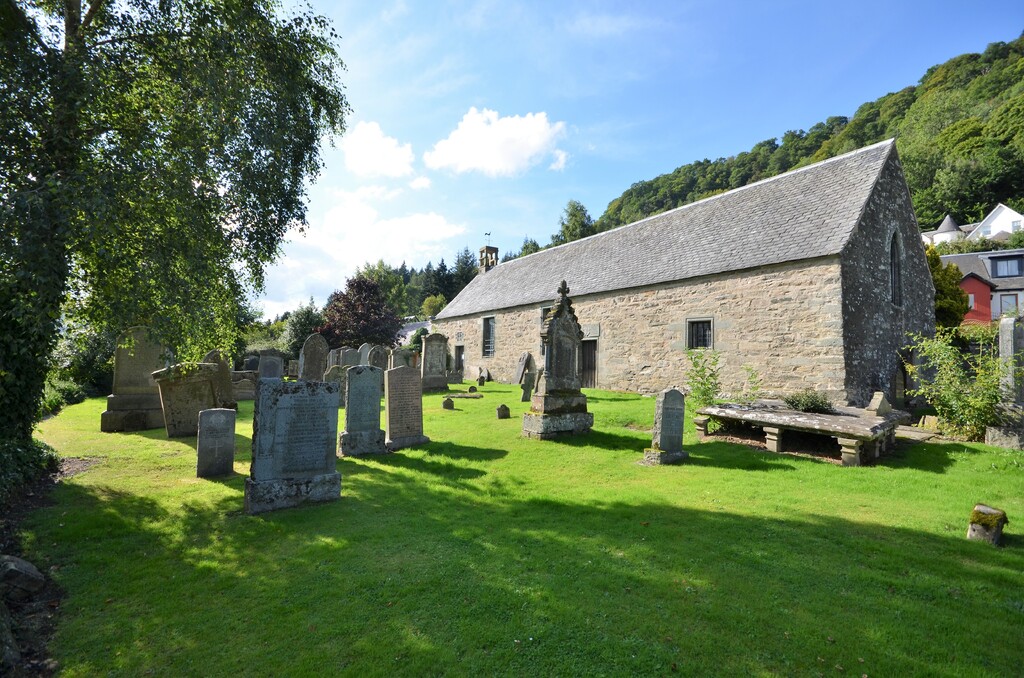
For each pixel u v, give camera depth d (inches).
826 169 634.8
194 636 125.5
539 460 317.1
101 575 157.8
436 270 2380.7
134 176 211.2
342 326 1293.1
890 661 114.3
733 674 109.7
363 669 111.9
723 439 378.0
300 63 304.2
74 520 202.5
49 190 185.5
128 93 250.5
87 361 658.2
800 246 536.1
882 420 335.0
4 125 202.4
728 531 193.8
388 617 132.9
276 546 180.2
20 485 235.5
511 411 537.3
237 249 285.7
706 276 609.6
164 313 240.1
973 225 1961.1
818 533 191.8
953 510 221.0
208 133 244.7
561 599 141.3
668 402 314.8
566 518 210.2
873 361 535.5
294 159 301.4
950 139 2272.4
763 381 547.2
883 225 583.2
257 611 136.6
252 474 218.8
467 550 176.2
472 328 1078.4
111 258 221.0
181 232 240.8
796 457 323.0
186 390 389.1
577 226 2046.0
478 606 137.6
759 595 144.1
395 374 355.6
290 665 113.7
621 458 323.3
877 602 140.6
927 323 687.1
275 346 1310.3
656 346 671.1
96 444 354.6
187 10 255.9
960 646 120.4
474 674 110.0
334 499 235.5
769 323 545.3
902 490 250.4
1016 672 111.0
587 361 789.9
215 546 180.2
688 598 141.9
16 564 146.6
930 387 393.1
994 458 305.0
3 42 201.6
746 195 713.6
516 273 1099.3
